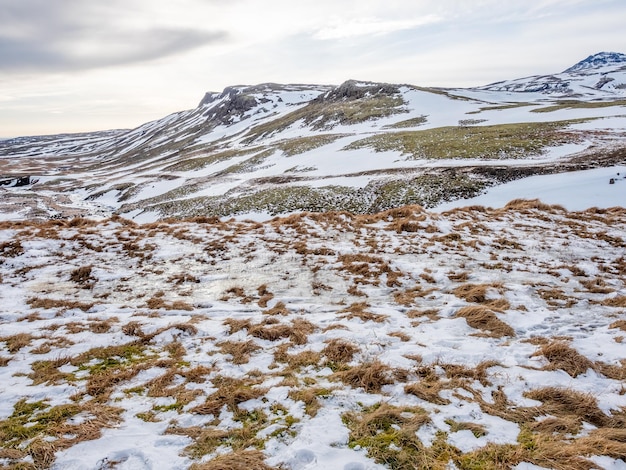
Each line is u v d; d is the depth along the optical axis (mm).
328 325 8734
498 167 39500
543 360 6914
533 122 63719
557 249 14406
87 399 6031
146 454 4746
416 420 5145
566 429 5020
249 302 10594
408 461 4504
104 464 4586
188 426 5352
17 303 10469
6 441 4969
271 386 6250
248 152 81562
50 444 4785
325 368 6910
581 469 4250
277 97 174750
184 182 67312
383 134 68000
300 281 12047
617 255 13680
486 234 16391
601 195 27344
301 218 18984
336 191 42219
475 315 8891
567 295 10297
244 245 15680
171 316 9625
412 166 46688
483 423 5176
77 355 7477
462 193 35312
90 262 13883
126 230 17797
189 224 19141
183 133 173125
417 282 11758
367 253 14312
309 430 5086
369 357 7184
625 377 6301
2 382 6496
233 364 7137
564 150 44500
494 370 6594
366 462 4504
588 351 7125
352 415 5402
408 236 16359
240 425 5320
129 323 8805
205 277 12477
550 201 28078
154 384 6398
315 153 65438
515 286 10797
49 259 14055
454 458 4523
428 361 6973
